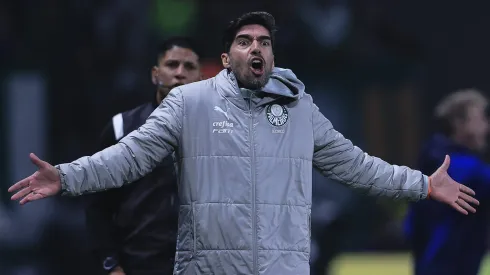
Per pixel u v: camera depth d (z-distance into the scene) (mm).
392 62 89812
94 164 16016
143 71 71625
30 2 76938
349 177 17219
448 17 102812
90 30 74688
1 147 80188
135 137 16406
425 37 102125
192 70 21156
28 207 68375
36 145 79812
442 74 101938
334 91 88812
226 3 85250
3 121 80188
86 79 74062
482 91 102312
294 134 16562
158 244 20484
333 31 83938
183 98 16594
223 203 16125
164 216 20484
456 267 23609
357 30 87625
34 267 56125
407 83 92250
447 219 23484
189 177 16344
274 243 16062
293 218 16266
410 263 58812
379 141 92188
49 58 76500
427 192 17219
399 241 76125
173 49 21062
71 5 74812
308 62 84812
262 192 16172
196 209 16203
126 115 21141
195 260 16172
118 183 16250
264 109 16531
